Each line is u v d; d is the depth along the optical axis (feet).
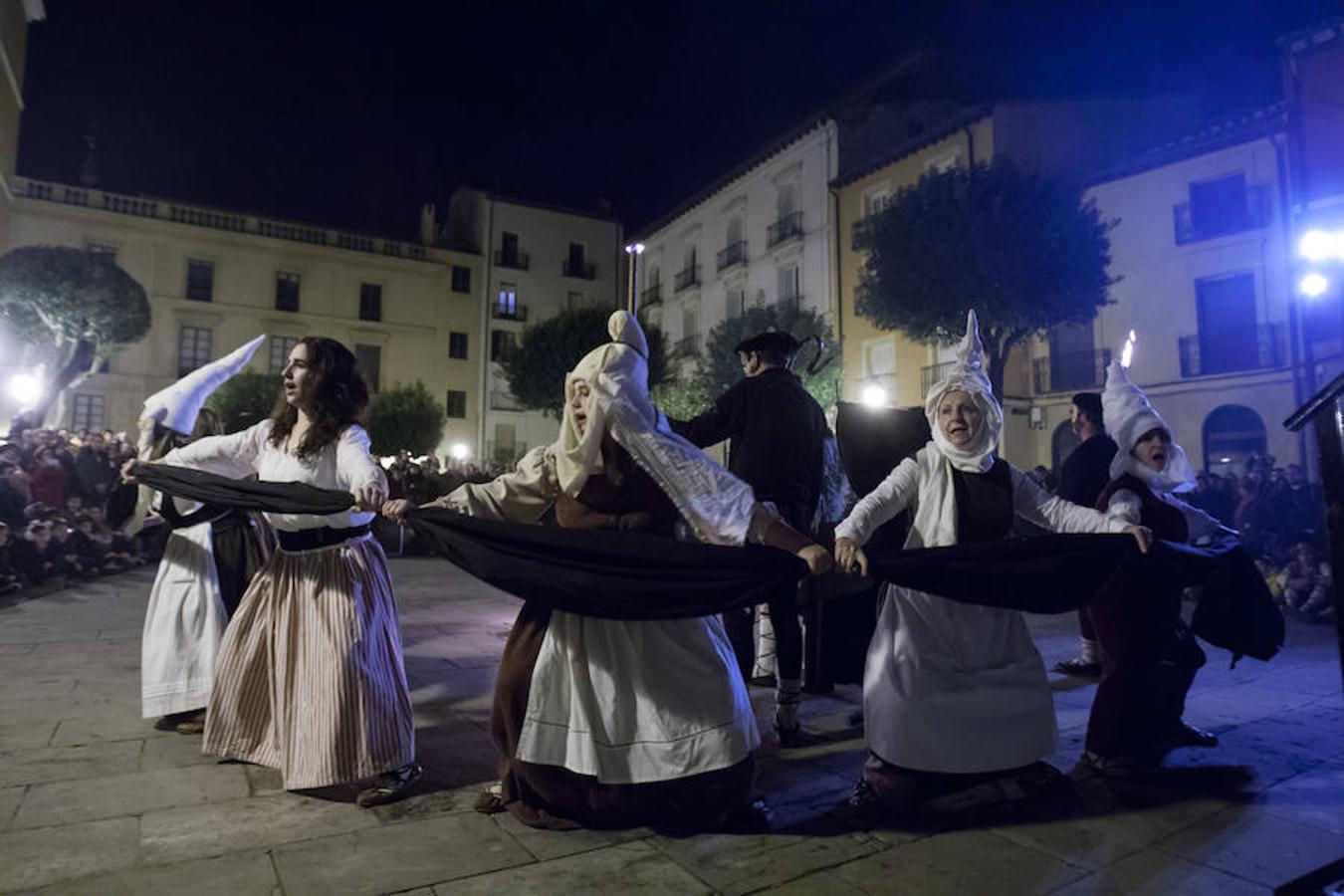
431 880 7.80
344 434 10.15
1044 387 71.77
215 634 12.41
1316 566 26.66
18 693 14.71
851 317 89.71
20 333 62.80
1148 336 65.77
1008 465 10.61
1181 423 63.72
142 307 68.13
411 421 104.88
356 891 7.55
